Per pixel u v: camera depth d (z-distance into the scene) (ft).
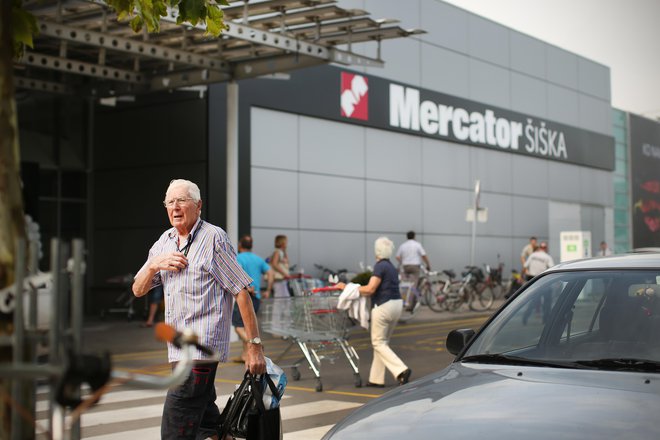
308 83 72.23
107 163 70.54
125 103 69.51
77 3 41.27
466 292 78.33
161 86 54.85
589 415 11.35
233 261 16.17
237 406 16.74
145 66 54.19
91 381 7.54
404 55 83.51
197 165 64.85
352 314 34.30
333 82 74.69
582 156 113.60
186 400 15.71
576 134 112.37
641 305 14.78
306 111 71.97
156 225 67.15
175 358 15.74
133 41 45.70
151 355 45.78
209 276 16.01
